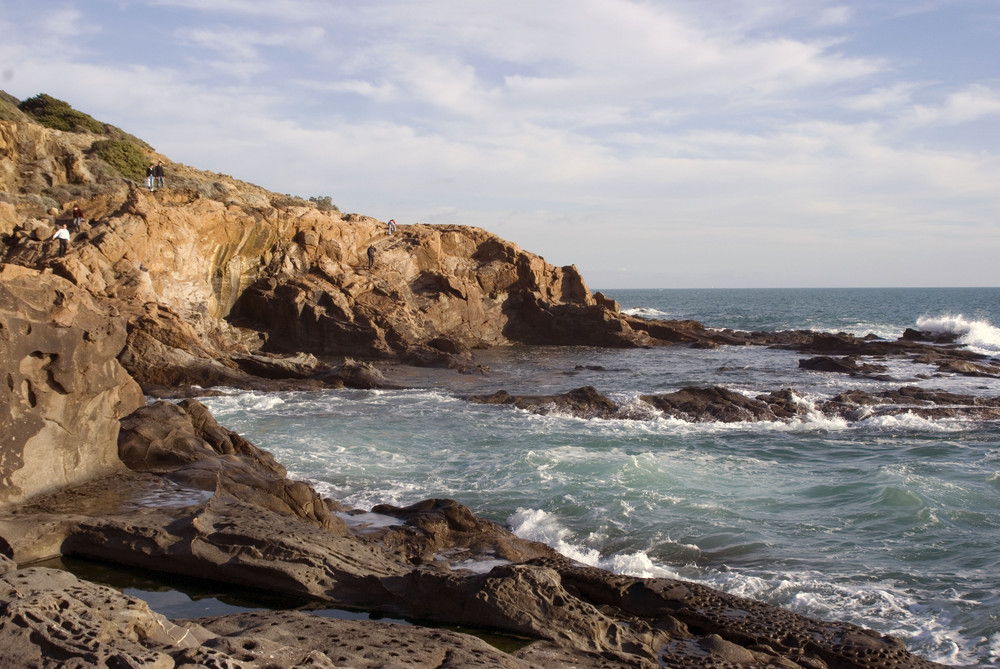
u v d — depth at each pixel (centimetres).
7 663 594
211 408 2714
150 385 3138
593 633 937
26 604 667
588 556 1315
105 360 1434
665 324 5691
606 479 1748
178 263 3869
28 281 1323
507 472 1833
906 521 1459
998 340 5412
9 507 1238
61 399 1345
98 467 1449
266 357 3456
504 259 5703
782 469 1920
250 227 4341
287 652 717
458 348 4391
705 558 1302
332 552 1127
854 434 2394
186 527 1165
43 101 5378
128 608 711
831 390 3294
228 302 4356
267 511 1251
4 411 1238
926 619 1062
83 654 602
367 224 5266
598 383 3522
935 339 5578
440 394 3147
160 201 4044
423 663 777
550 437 2294
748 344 5503
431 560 1247
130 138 5744
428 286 5219
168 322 3312
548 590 993
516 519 1493
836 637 959
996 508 1541
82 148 4869
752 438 2336
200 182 5247
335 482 1769
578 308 5528
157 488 1386
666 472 1823
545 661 872
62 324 1327
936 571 1223
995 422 2531
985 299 18212
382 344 4247
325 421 2514
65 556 1177
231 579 1107
